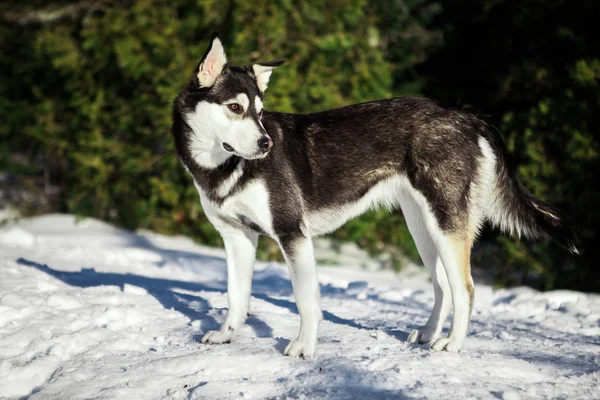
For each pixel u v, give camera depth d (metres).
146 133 10.86
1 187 12.93
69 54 11.10
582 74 8.98
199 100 4.36
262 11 10.42
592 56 9.74
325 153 4.66
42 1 12.72
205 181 4.41
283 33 10.56
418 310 6.07
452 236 4.42
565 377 3.80
